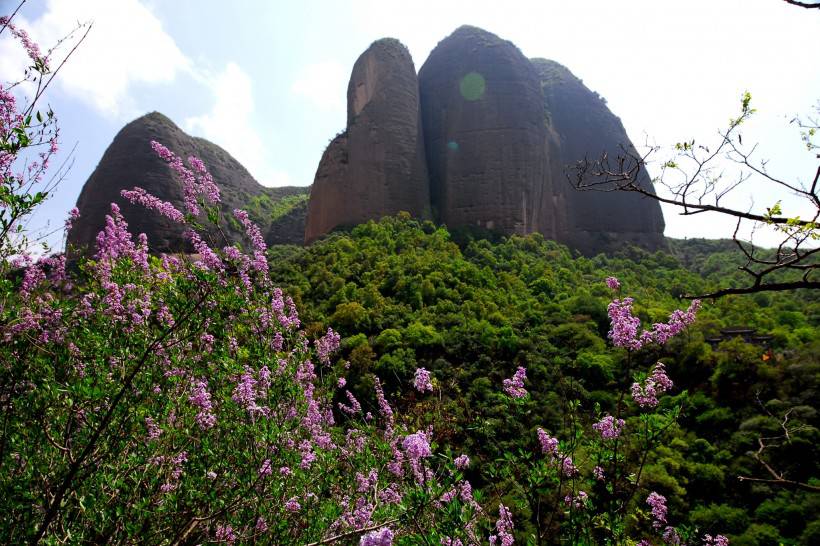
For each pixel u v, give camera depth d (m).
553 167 78.12
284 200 114.50
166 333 4.72
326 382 7.94
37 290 5.73
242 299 5.40
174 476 5.41
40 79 4.58
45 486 4.53
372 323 30.95
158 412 5.10
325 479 5.95
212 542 4.97
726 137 3.95
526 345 27.55
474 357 27.14
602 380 22.22
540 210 71.94
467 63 75.44
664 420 4.88
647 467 18.70
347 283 37.12
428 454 4.05
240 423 5.38
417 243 50.84
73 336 5.22
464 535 4.36
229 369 5.40
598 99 92.06
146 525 4.92
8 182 4.64
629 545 4.88
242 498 4.93
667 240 83.25
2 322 4.79
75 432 4.95
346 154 66.88
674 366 29.08
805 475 19.44
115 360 4.90
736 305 40.78
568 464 5.05
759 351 27.33
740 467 20.39
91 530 4.86
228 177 103.56
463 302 36.09
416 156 67.94
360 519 5.59
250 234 6.42
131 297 5.68
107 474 4.61
